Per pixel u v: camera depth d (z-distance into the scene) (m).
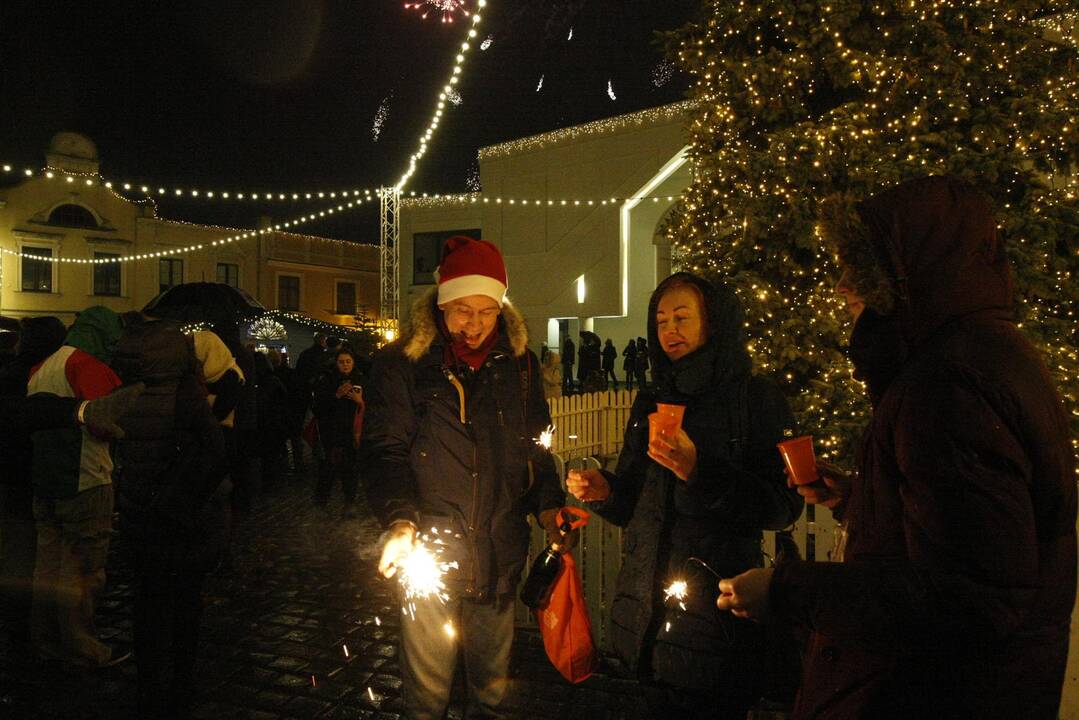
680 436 2.10
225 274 35.03
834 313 6.18
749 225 6.38
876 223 1.39
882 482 1.34
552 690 3.85
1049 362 5.39
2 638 4.65
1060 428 1.24
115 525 7.49
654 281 25.88
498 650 2.62
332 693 3.90
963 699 1.24
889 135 6.55
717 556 2.23
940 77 6.28
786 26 6.74
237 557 6.41
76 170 31.14
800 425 5.81
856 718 1.34
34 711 3.71
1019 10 6.46
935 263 1.33
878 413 1.37
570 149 25.58
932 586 1.17
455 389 2.58
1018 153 5.80
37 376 4.02
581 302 25.59
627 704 3.70
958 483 1.16
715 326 2.37
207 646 4.48
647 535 2.34
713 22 7.15
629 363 23.44
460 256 2.62
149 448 3.50
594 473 2.54
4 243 29.53
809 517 4.10
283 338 31.50
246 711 3.70
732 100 6.99
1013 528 1.14
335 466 7.96
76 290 31.16
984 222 1.34
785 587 1.34
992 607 1.13
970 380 1.20
